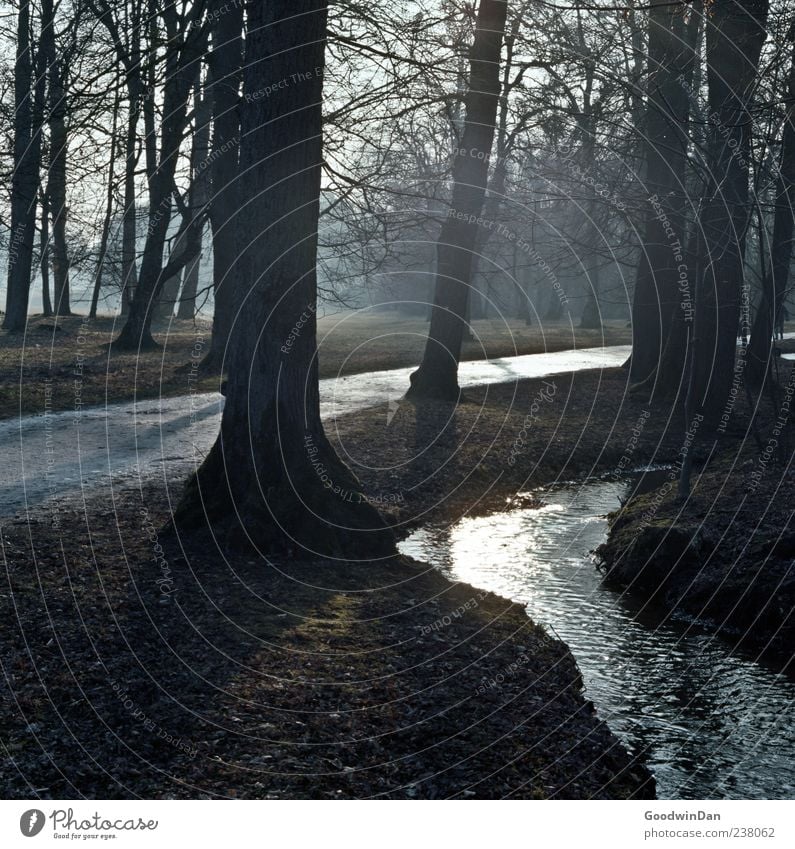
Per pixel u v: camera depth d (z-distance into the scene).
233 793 5.77
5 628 7.77
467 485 15.77
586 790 6.44
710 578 10.76
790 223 17.94
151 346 31.16
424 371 22.88
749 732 7.70
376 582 10.04
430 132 18.05
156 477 13.88
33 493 12.62
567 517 14.61
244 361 10.41
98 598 8.56
